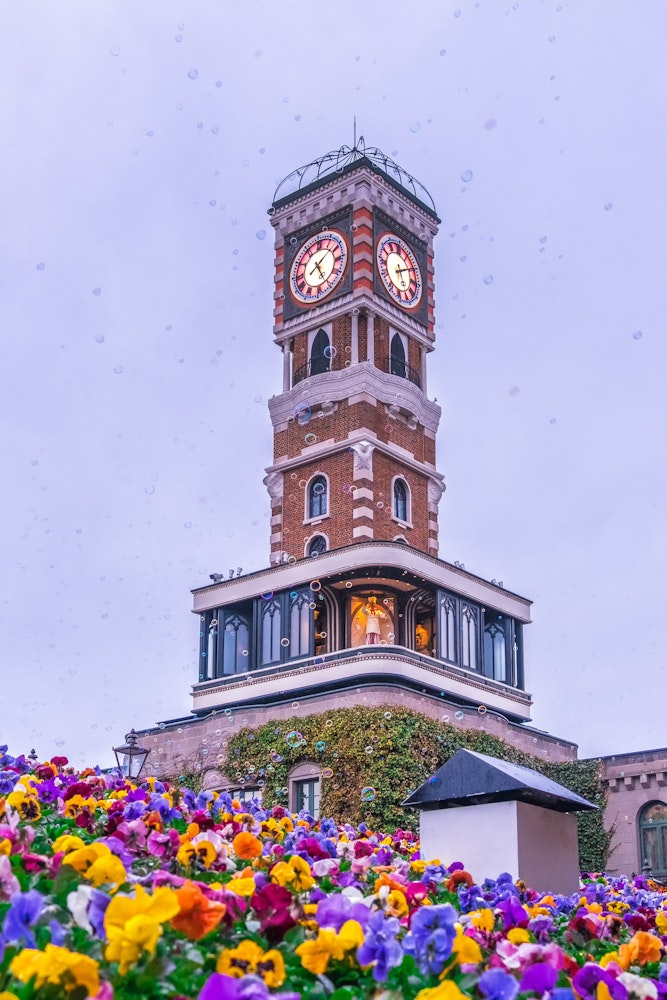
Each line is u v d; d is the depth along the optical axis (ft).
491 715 107.24
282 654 113.80
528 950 15.83
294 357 134.62
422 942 13.94
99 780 31.35
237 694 114.21
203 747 107.04
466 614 118.11
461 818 33.73
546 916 19.75
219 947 13.44
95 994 10.25
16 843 16.65
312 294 134.00
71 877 14.78
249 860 21.48
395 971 13.64
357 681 106.52
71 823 23.29
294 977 13.00
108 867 14.51
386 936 13.30
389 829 92.58
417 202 141.18
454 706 105.09
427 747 97.91
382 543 110.73
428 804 34.53
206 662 121.49
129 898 12.11
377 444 124.06
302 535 125.08
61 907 13.55
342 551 112.68
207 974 12.29
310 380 128.26
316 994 12.66
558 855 33.71
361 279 129.59
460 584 117.91
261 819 30.25
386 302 132.46
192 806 29.09
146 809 24.45
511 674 121.60
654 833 100.68
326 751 98.12
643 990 14.94
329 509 123.34
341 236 133.49
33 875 15.20
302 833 26.81
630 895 33.35
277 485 129.49
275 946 14.06
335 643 114.83
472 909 21.56
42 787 25.52
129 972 11.37
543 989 13.83
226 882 18.02
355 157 140.97
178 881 14.32
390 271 134.41
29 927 11.79
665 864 99.14
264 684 112.57
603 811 103.50
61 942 11.60
